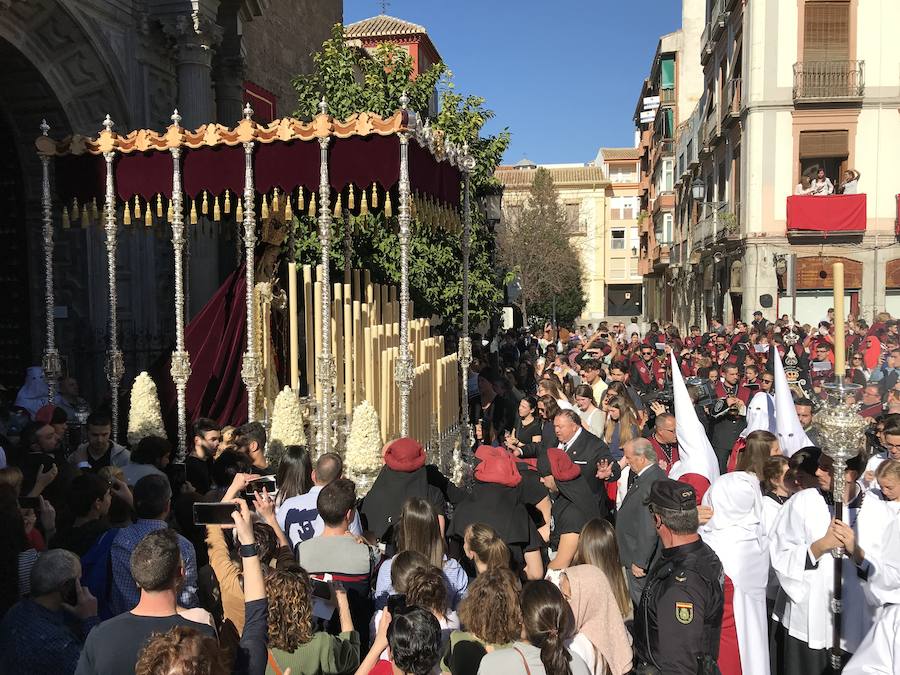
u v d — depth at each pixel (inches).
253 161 302.8
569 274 1894.7
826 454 177.9
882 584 169.6
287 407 294.7
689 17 1537.9
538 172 2026.3
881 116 810.2
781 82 832.9
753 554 189.2
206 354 353.1
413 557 159.5
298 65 773.9
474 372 518.9
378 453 276.7
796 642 195.8
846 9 813.2
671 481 159.9
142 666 103.6
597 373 401.7
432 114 658.8
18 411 323.0
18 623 134.3
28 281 472.1
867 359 380.8
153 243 496.1
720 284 1050.7
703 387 379.2
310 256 537.3
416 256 558.6
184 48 495.8
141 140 308.8
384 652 151.3
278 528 167.2
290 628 141.6
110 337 321.7
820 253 788.0
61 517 192.9
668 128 1603.1
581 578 159.3
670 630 144.5
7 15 402.6
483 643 141.9
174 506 203.2
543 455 296.4
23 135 458.6
